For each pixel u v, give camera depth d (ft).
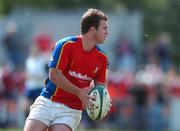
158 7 377.91
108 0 377.50
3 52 248.32
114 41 248.73
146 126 204.03
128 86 206.39
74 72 84.94
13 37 249.14
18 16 255.29
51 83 85.51
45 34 231.50
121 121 204.54
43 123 84.74
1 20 254.47
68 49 84.23
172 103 205.26
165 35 352.90
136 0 382.63
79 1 379.35
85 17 84.33
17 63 246.06
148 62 243.19
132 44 249.75
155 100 203.00
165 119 204.13
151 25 371.76
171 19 369.30
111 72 222.07
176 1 371.35
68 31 250.78
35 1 383.24
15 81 205.05
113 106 204.44
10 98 204.85
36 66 162.30
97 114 84.74
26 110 163.63
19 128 196.13
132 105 204.64
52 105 85.10
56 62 84.02
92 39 84.58
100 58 85.76
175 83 208.64
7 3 389.19
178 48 344.90
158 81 209.26
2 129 189.98
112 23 251.39
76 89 83.46
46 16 252.83
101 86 85.76
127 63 242.58
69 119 84.94
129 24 251.80
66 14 252.42
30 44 249.55
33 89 162.40
